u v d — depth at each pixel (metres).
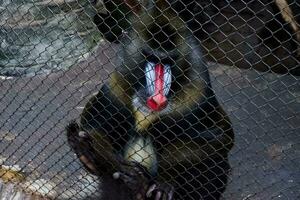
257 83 3.08
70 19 3.33
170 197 2.50
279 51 3.01
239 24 3.11
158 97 2.43
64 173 2.78
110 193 2.63
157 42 2.42
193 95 2.46
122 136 2.58
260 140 2.79
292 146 2.78
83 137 2.59
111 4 2.46
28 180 2.79
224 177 2.52
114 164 2.58
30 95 3.02
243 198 2.62
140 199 2.54
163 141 2.53
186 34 2.42
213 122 2.48
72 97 3.14
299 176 2.70
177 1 2.38
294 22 2.53
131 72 2.48
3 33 3.33
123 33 2.48
